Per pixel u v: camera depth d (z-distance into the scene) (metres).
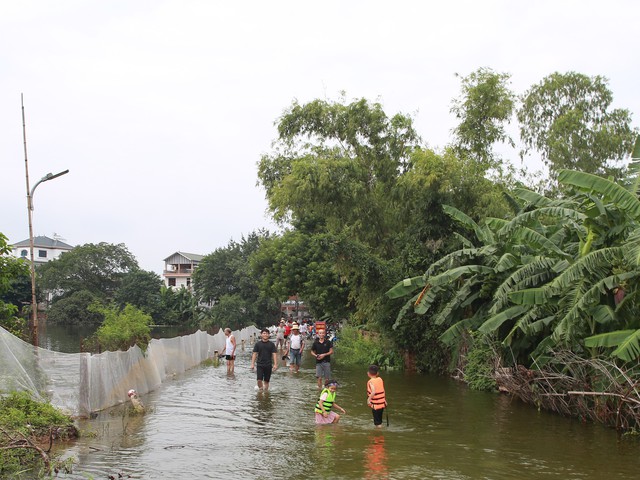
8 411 10.36
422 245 24.33
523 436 11.84
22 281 63.75
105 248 73.50
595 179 12.23
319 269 37.78
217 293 69.00
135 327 18.55
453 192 23.55
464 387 19.31
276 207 27.23
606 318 12.71
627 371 11.97
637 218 12.31
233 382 19.83
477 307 19.36
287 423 12.97
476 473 9.16
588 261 12.43
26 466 9.30
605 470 9.41
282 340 34.84
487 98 26.52
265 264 43.62
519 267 16.84
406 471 9.21
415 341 24.11
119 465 9.42
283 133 29.42
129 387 15.91
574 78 36.53
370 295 26.09
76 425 12.21
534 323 14.57
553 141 35.38
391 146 27.75
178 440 11.23
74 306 64.62
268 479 8.73
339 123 28.16
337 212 27.69
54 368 12.62
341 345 33.94
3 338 11.73
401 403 16.03
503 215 22.78
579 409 13.52
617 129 35.75
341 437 11.62
